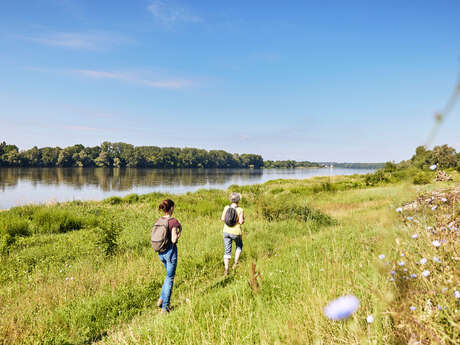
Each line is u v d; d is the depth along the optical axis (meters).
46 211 12.36
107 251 7.27
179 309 3.72
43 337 3.41
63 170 103.31
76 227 11.65
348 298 0.86
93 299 4.56
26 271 6.26
